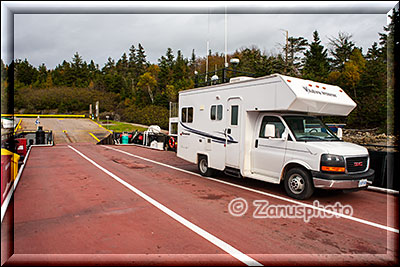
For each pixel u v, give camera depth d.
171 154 16.28
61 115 63.25
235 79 8.30
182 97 10.55
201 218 5.27
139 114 55.12
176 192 7.25
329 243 4.25
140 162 12.89
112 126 45.03
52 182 8.38
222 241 4.27
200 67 71.12
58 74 97.56
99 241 4.22
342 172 5.98
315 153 6.15
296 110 6.68
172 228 4.76
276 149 7.04
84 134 33.94
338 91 7.58
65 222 5.00
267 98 7.02
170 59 81.88
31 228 4.71
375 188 7.61
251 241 4.28
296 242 4.27
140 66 86.50
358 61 34.09
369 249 4.07
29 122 47.22
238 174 7.84
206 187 7.86
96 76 95.00
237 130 7.90
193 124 9.83
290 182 6.73
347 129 25.61
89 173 9.89
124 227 4.78
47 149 18.64
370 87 28.94
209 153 9.00
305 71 35.19
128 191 7.31
